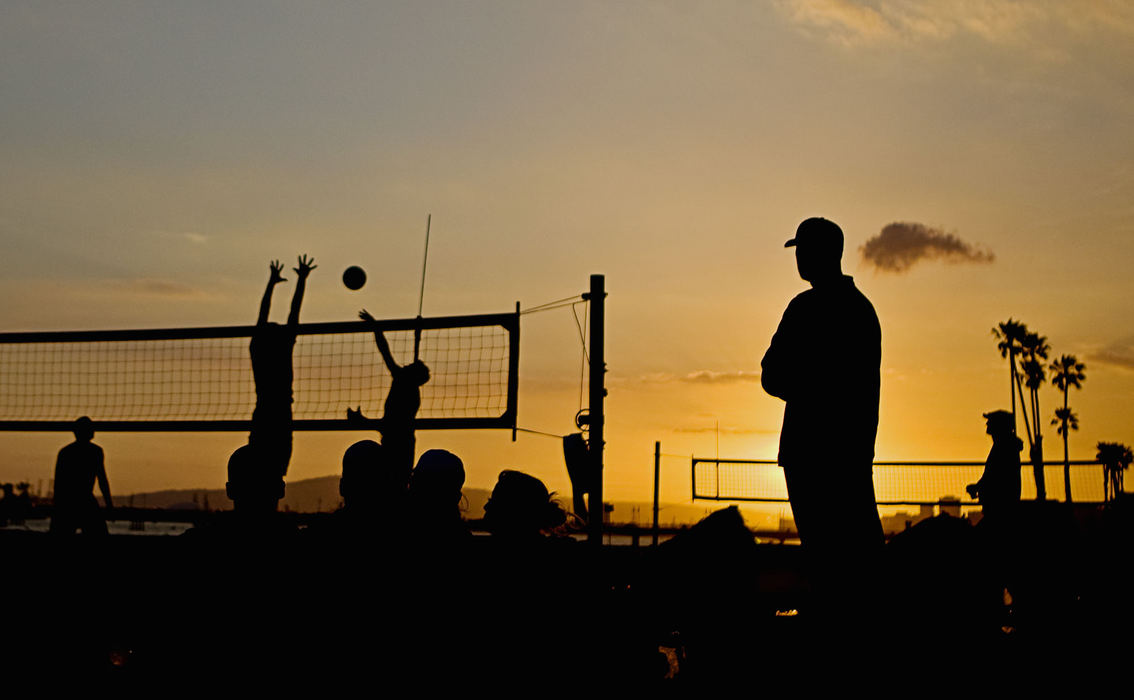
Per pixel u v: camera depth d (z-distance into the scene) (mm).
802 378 4969
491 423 9047
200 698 3564
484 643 3348
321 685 3422
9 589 6965
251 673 3482
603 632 3434
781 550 8812
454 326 9227
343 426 9414
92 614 6594
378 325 9234
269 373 8562
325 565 3500
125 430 10547
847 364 4914
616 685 3404
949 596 4066
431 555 3455
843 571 4691
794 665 3875
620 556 3855
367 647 3385
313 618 3449
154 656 3836
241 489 4156
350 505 3639
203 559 3754
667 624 3596
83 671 5570
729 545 3566
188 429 10172
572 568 3477
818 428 4867
